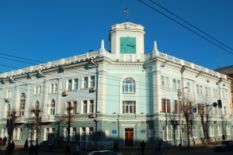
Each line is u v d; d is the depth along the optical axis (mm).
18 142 47625
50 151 37344
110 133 39000
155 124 38812
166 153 32219
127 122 39906
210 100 52125
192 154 29891
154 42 41469
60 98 44469
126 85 41500
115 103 40438
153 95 40000
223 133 54781
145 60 42062
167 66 42469
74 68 43719
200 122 48344
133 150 36094
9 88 53156
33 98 48469
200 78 50438
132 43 42906
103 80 39781
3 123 51375
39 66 48781
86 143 38094
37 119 43531
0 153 32438
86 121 40031
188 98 45125
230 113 58969
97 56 40438
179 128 42312
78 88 42625
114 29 43375
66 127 42094
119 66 41781
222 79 57062
